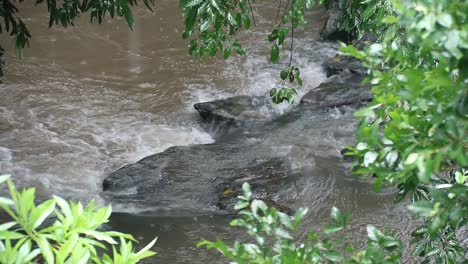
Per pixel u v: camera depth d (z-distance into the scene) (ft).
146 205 31.60
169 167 35.17
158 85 47.42
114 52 52.19
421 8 7.55
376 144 9.64
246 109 42.32
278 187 33.01
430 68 9.71
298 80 22.66
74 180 35.60
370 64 9.24
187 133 41.16
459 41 7.47
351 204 31.30
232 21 19.99
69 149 38.73
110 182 33.94
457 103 7.88
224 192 32.55
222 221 30.25
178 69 49.65
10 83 46.37
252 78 48.34
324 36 54.19
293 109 42.57
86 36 54.29
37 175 35.76
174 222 30.09
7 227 7.39
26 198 7.31
